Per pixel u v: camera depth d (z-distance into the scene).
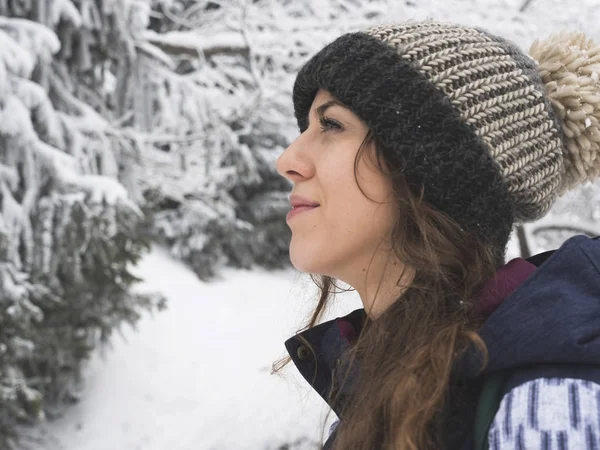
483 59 0.82
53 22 3.61
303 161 0.87
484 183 0.79
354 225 0.82
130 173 4.41
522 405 0.57
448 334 0.70
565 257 0.66
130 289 5.41
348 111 0.84
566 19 4.62
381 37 0.84
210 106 4.85
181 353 5.71
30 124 3.49
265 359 5.93
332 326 0.96
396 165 0.80
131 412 4.77
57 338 4.08
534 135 0.83
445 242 0.77
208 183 6.82
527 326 0.61
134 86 4.33
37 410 3.64
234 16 5.08
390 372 0.73
